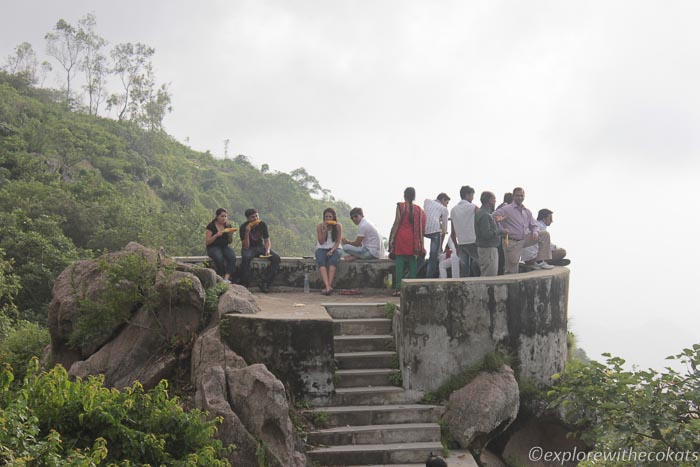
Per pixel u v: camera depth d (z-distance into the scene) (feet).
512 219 36.94
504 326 30.58
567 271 35.24
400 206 38.24
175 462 20.86
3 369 20.84
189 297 29.48
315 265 41.39
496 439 31.58
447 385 29.45
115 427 21.09
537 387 31.53
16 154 134.00
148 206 146.72
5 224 81.46
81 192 123.34
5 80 225.35
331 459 26.16
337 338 31.14
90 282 31.86
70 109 240.12
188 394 27.20
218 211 38.88
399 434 27.40
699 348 23.85
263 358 28.19
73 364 29.43
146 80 246.47
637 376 23.94
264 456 24.04
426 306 29.73
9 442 17.15
